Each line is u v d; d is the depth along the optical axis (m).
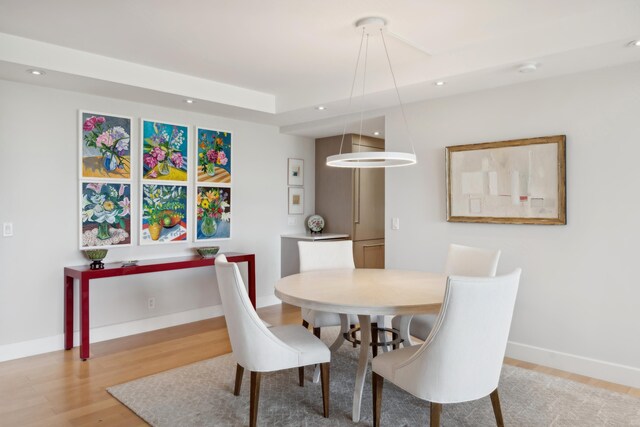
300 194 5.65
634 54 2.77
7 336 3.40
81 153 3.74
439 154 3.87
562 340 3.21
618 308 2.97
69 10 2.58
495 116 3.52
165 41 3.06
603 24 2.58
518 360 3.41
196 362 3.33
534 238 3.33
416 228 4.04
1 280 3.37
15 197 3.43
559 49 2.74
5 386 2.89
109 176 3.91
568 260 3.18
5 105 3.38
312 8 2.55
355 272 3.28
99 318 3.89
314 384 2.93
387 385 2.92
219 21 2.73
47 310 3.59
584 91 3.09
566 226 3.18
